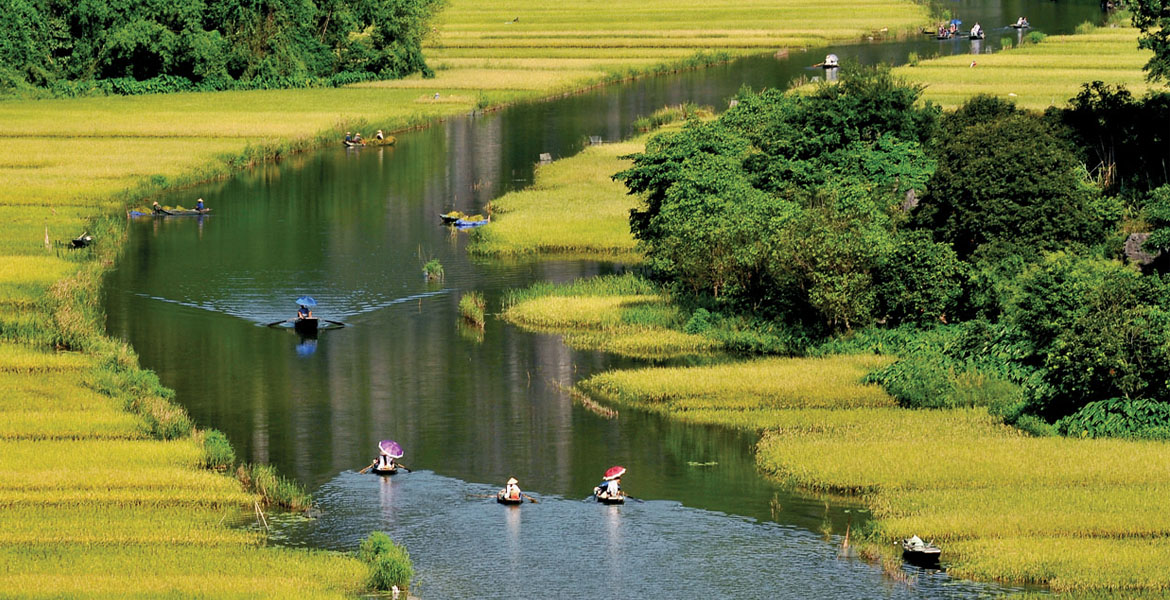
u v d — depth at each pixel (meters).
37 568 96.44
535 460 122.25
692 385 140.50
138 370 145.75
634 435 128.62
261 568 97.50
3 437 124.38
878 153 194.00
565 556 101.81
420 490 115.12
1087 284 140.12
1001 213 167.25
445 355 155.25
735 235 166.88
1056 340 130.38
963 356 143.50
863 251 159.00
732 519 108.69
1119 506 107.12
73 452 120.12
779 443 123.25
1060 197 167.62
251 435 129.12
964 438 124.06
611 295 179.00
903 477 114.31
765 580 97.50
